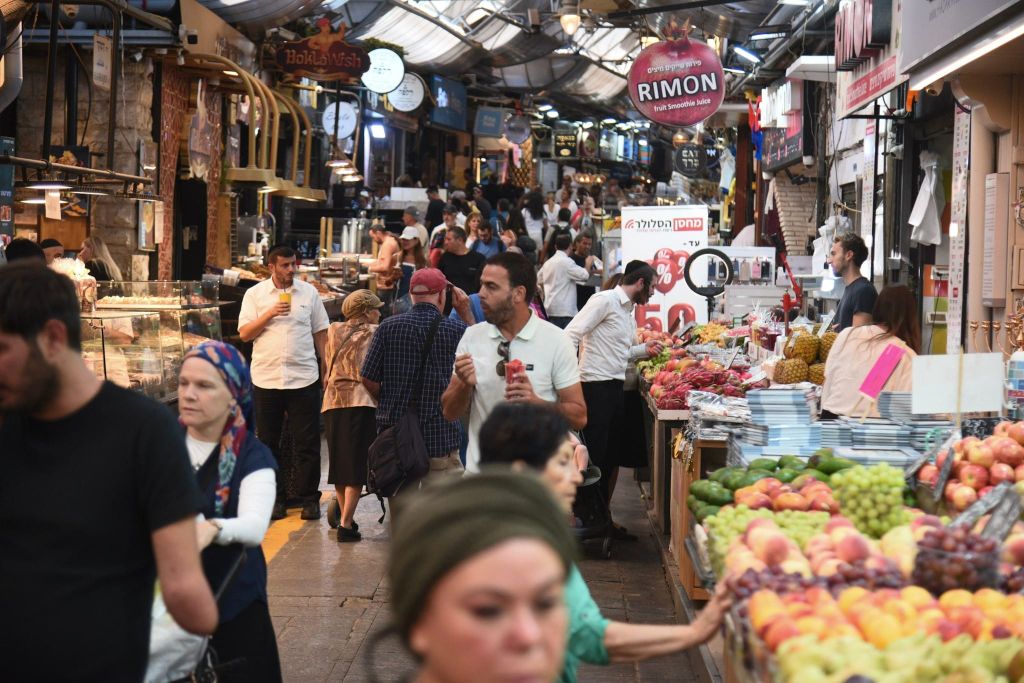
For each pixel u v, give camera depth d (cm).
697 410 685
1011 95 818
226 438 396
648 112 1506
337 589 745
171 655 358
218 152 1609
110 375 781
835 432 588
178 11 1345
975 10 687
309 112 2475
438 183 3578
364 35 2408
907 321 716
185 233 1506
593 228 2569
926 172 1133
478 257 1484
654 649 333
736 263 1399
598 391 849
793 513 432
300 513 962
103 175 999
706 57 1478
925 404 509
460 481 180
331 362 865
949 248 1030
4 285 286
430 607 171
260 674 403
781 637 295
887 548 384
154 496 293
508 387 562
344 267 1758
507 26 2814
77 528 288
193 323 903
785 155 1820
